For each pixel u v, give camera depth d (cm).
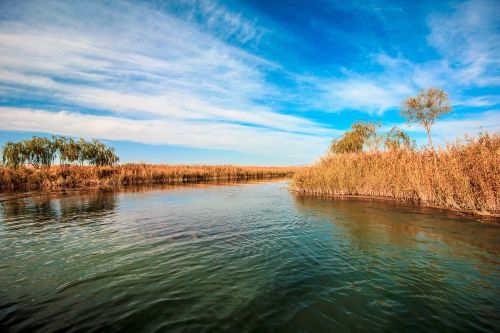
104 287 676
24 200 2291
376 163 2361
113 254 912
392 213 1523
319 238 1071
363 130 4006
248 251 931
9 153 3941
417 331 491
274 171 7981
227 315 548
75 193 2852
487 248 912
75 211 1744
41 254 920
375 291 641
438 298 605
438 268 762
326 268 779
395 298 608
